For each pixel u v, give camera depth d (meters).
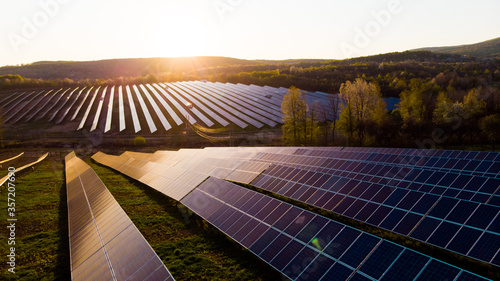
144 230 21.36
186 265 16.47
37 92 141.12
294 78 141.38
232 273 15.44
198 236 19.81
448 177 20.09
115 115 106.12
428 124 52.41
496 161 22.14
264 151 39.38
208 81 171.12
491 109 53.03
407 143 50.19
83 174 36.38
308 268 13.10
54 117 106.62
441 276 10.63
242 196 20.78
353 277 11.88
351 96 59.03
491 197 16.81
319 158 30.86
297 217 16.31
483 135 48.09
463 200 15.85
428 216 16.06
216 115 99.88
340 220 20.05
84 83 170.62
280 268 13.80
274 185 25.55
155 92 140.25
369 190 19.81
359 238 13.34
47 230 22.81
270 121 90.81
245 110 102.50
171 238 19.88
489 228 13.83
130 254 14.47
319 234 14.55
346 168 26.86
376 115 53.28
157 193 30.56
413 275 11.06
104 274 13.92
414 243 16.58
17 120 104.38
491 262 12.53
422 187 20.42
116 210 19.72
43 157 62.62
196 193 24.42
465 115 50.31
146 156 52.22
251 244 16.14
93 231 18.88
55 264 17.61
